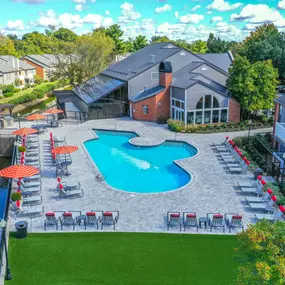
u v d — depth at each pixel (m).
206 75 44.19
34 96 67.00
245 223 17.44
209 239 16.02
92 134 36.88
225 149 29.77
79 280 13.10
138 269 13.76
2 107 43.25
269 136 31.45
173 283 12.88
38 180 23.41
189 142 33.03
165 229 16.98
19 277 13.27
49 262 14.27
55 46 82.31
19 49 124.06
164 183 24.08
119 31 94.75
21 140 34.19
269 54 54.81
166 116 42.78
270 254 8.91
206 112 38.88
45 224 17.11
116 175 25.88
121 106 45.78
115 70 52.84
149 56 49.53
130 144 33.56
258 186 20.92
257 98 37.62
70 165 26.89
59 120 43.66
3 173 20.00
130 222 17.72
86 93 49.03
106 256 14.70
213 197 20.58
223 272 13.51
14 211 18.98
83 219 17.30
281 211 16.92
